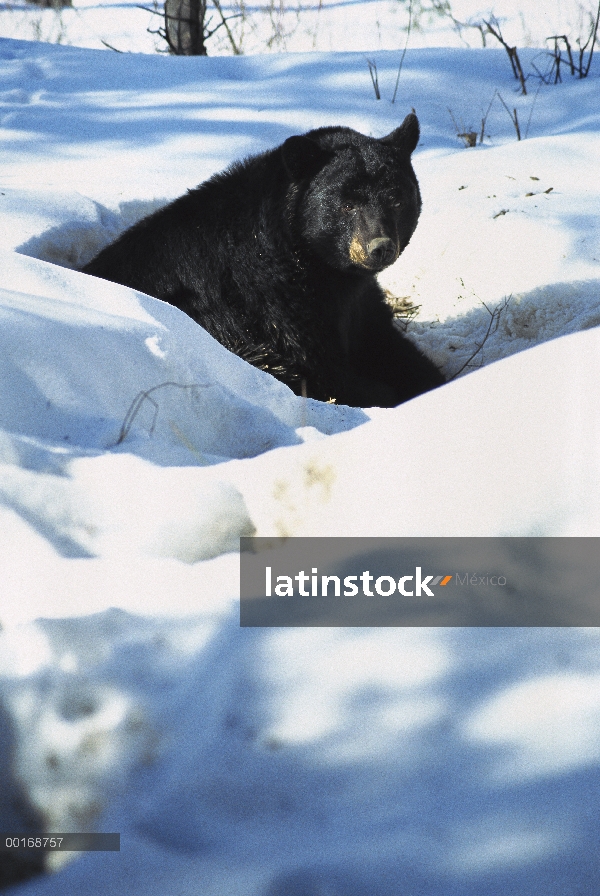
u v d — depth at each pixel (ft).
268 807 4.33
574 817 4.05
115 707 4.77
